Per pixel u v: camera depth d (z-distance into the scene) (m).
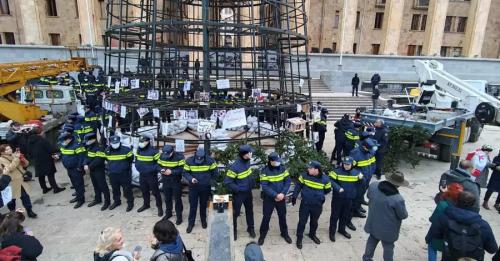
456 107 12.18
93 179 7.07
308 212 5.62
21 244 3.68
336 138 10.24
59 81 17.03
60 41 32.25
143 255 5.42
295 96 9.34
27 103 11.52
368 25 36.84
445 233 4.21
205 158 6.04
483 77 28.73
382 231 4.68
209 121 7.50
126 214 6.86
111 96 8.45
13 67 10.95
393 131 9.91
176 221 6.51
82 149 6.97
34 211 6.94
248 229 6.10
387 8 29.38
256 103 7.51
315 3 35.88
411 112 11.66
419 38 37.09
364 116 11.62
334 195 5.77
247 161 5.74
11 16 30.94
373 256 5.52
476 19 30.14
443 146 10.99
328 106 20.14
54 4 31.73
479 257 3.94
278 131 7.55
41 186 7.84
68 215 6.78
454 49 37.22
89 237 5.95
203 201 6.18
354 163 6.56
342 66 28.11
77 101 14.48
